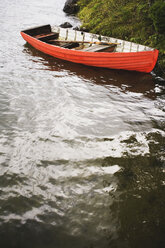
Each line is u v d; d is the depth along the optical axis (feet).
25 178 13.93
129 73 29.07
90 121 19.61
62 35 38.65
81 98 23.22
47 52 33.96
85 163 15.21
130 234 10.94
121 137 17.71
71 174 14.34
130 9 37.40
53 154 15.90
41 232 10.97
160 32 29.99
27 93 23.57
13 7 64.75
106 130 18.52
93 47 31.73
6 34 42.22
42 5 72.18
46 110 20.86
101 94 24.16
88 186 13.52
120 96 23.85
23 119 19.39
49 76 27.78
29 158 15.46
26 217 11.65
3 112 20.06
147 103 22.67
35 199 12.63
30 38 34.53
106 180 13.94
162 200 12.66
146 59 26.63
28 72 28.48
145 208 12.19
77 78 27.61
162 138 17.69
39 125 18.79
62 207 12.23
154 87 25.85
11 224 11.28
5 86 24.54
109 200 12.64
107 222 11.49
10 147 16.29
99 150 16.37
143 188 13.41
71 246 10.42
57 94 23.77
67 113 20.59
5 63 30.45
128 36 35.09
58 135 17.74
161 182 13.82
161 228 11.21
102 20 41.52
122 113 20.92
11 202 12.39
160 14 26.94
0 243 10.45
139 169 14.75
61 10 67.31
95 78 27.73
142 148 16.58
